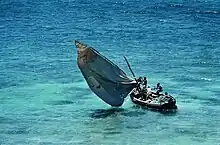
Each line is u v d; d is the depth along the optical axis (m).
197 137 166.88
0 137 164.88
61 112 189.12
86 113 188.38
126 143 161.38
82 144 160.12
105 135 167.88
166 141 163.38
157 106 189.25
